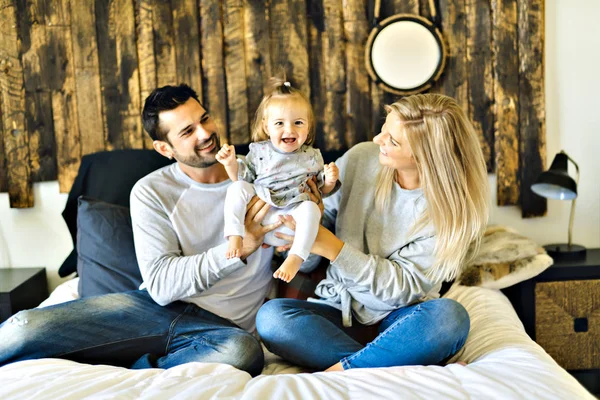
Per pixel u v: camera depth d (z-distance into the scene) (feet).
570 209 8.97
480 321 6.31
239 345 5.61
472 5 8.49
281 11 8.42
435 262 5.93
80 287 7.00
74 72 8.34
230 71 8.48
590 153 8.91
